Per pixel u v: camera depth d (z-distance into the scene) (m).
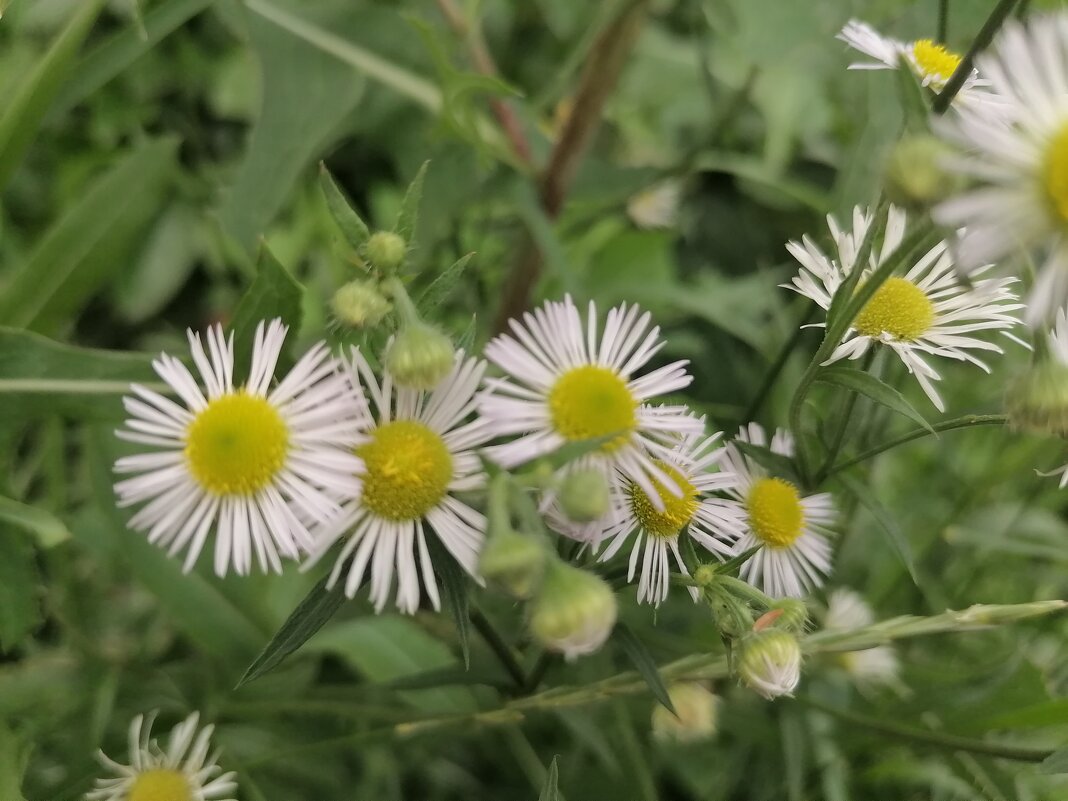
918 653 0.20
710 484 0.15
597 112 0.20
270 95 0.20
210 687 0.18
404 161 0.21
